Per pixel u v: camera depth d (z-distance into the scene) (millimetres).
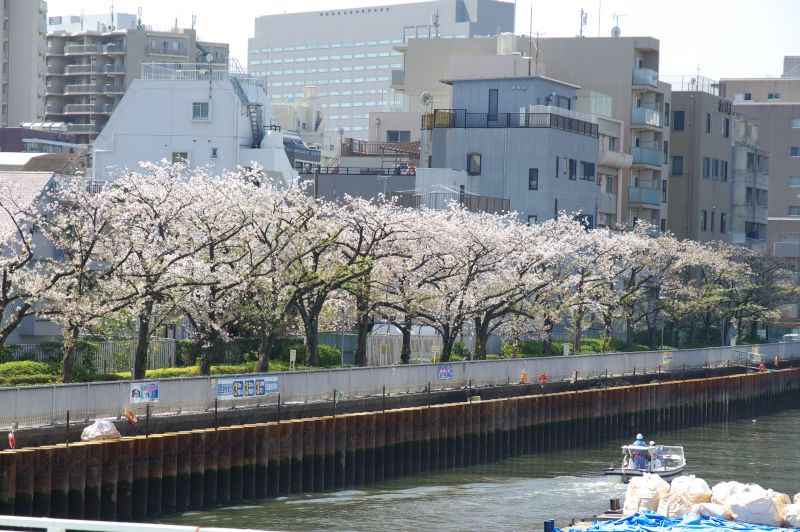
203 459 54750
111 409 52781
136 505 51438
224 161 115625
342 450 63281
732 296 137375
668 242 122938
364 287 76188
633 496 44250
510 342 101188
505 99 126500
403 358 83750
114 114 116875
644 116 146500
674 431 100375
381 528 51688
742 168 171875
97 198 63625
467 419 73812
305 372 63906
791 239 186875
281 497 58969
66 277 61656
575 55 147625
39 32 194875
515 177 122438
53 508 47562
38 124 174125
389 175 118562
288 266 69938
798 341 142625
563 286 96500
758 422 110750
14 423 47469
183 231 66188
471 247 84188
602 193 137625
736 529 38562
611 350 111000
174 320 67750
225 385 58906
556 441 83500
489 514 55438
